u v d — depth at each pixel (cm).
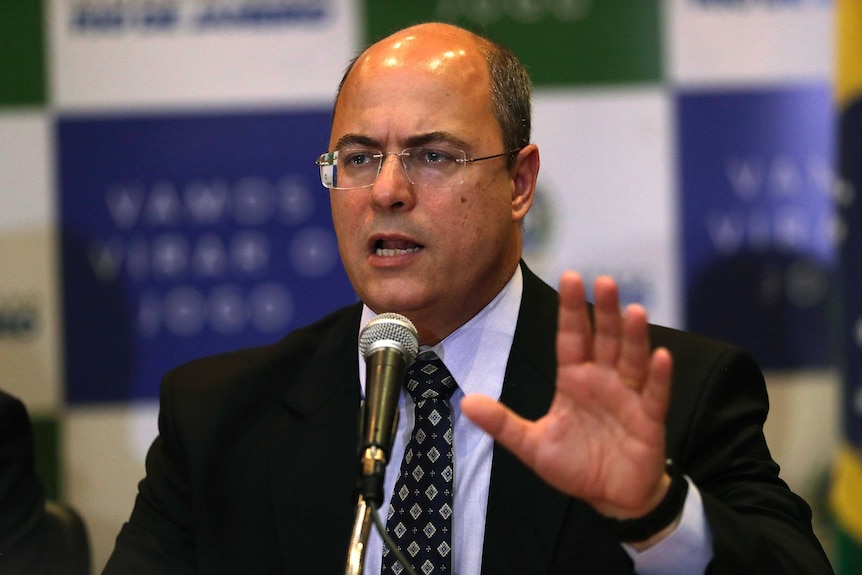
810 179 1078
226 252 1105
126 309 1100
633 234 1084
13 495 849
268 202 1104
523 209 689
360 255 634
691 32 1085
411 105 625
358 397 673
